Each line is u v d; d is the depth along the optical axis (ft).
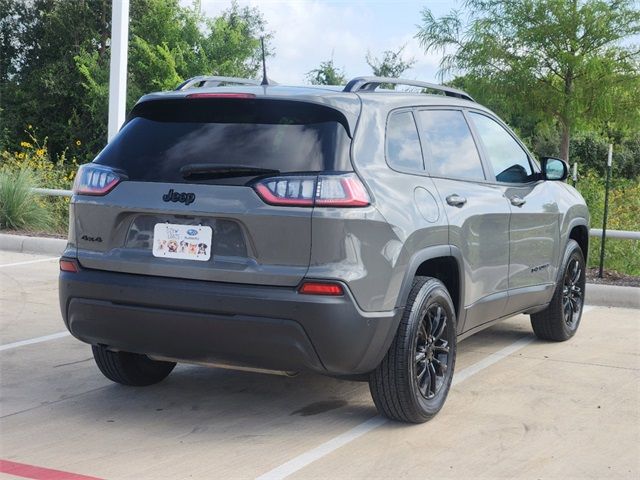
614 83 46.14
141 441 13.80
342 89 14.82
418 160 15.21
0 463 12.70
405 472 12.66
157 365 16.93
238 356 13.06
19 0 126.31
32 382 17.12
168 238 13.39
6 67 126.00
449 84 50.93
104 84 115.44
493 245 17.19
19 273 30.58
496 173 18.16
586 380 18.19
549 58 47.80
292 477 12.37
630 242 36.35
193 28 118.83
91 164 14.43
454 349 15.61
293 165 12.96
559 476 12.67
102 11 123.24
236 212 12.86
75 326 14.21
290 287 12.68
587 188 44.34
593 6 45.21
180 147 13.75
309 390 16.88
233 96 13.55
